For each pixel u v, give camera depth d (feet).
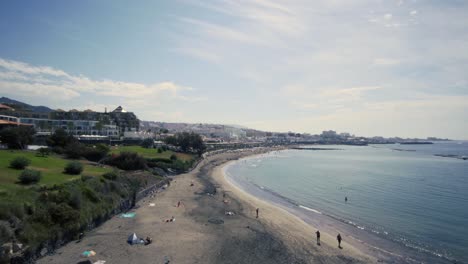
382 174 471.62
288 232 177.27
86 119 639.35
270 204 254.88
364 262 139.54
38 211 136.67
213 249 145.07
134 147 517.96
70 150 322.14
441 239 175.73
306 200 279.90
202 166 503.61
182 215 199.72
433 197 296.10
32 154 272.72
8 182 164.35
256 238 162.50
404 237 178.09
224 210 218.38
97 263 124.47
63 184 173.78
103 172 243.40
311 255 144.56
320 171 508.12
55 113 618.03
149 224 177.58
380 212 237.04
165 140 647.15
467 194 311.88
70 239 145.79
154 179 303.48
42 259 124.47
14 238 116.98
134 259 130.41
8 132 312.91
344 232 184.96
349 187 352.49
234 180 386.11
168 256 134.72
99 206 176.04
